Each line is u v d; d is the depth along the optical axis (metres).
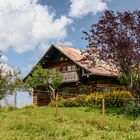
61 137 23.28
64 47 57.06
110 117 32.84
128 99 38.47
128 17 36.69
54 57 58.03
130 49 36.84
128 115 34.47
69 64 55.66
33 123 26.81
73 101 43.91
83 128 26.05
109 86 52.94
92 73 48.94
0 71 46.94
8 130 25.02
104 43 37.66
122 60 37.41
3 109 37.25
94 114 34.72
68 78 54.66
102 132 25.09
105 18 37.38
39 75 52.88
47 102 56.44
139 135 24.28
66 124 27.39
